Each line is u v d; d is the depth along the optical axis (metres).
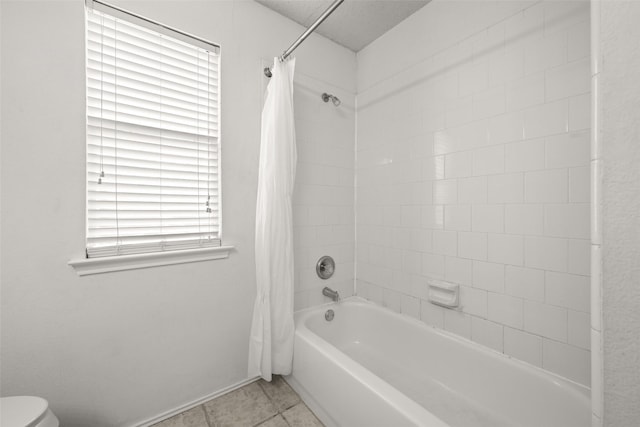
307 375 1.46
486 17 1.38
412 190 1.77
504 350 1.33
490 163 1.37
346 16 1.79
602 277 0.36
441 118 1.60
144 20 1.32
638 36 0.33
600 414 0.39
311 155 1.95
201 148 1.51
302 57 1.88
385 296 1.97
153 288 1.34
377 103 2.02
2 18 1.01
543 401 1.15
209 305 1.50
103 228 1.24
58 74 1.11
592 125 0.40
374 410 1.06
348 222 2.17
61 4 1.11
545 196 1.19
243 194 1.62
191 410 1.42
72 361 1.15
